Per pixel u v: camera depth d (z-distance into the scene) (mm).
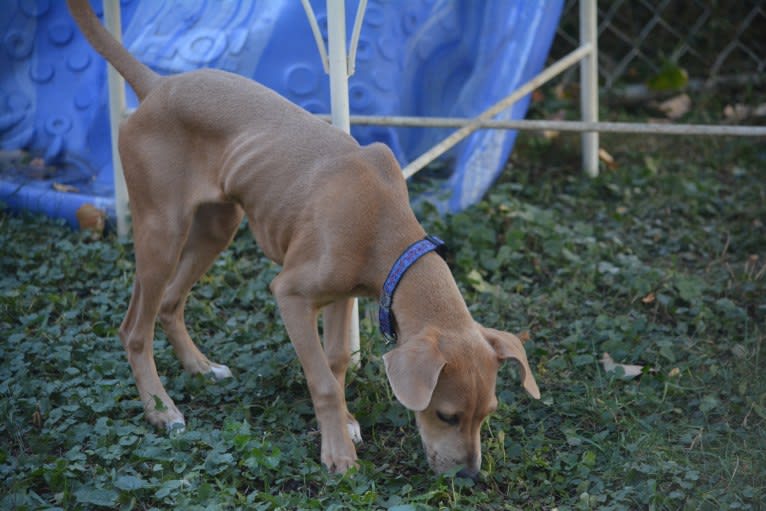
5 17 6086
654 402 3932
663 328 4586
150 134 3775
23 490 3180
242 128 3703
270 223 3617
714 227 5684
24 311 4504
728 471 3449
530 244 5352
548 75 5719
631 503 3350
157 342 4367
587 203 5973
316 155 3576
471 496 3344
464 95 6039
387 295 3426
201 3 5801
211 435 3586
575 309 4738
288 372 4145
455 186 5660
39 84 6023
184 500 3168
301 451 3521
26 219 5457
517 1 6059
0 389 3816
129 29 5770
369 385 4051
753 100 7461
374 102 5762
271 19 5621
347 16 5691
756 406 3852
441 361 3107
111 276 4910
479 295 4836
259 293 4770
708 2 7934
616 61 7973
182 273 4094
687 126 5020
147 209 3779
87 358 4145
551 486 3428
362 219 3441
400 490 3396
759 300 4867
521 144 6781
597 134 6359
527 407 3949
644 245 5512
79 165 5844
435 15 6051
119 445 3500
